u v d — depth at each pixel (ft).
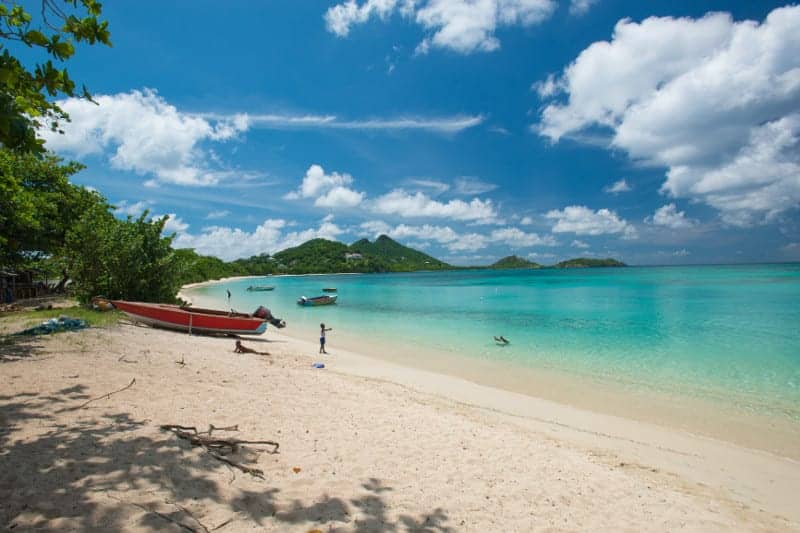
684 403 37.22
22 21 11.79
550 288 197.47
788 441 29.25
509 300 139.74
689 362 52.06
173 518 12.64
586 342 65.77
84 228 67.26
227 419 22.33
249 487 15.31
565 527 15.71
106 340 40.45
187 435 18.78
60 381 25.63
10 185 40.22
